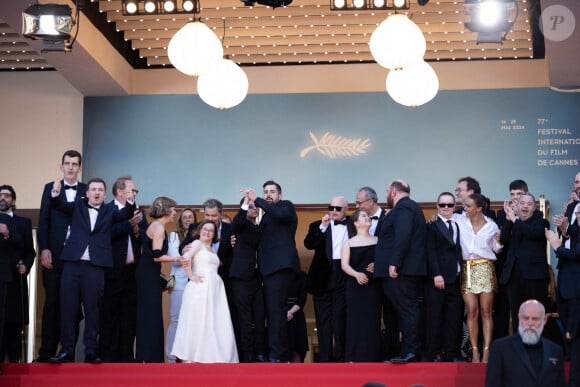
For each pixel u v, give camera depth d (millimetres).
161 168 13398
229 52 13125
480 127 13141
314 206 13352
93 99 13523
